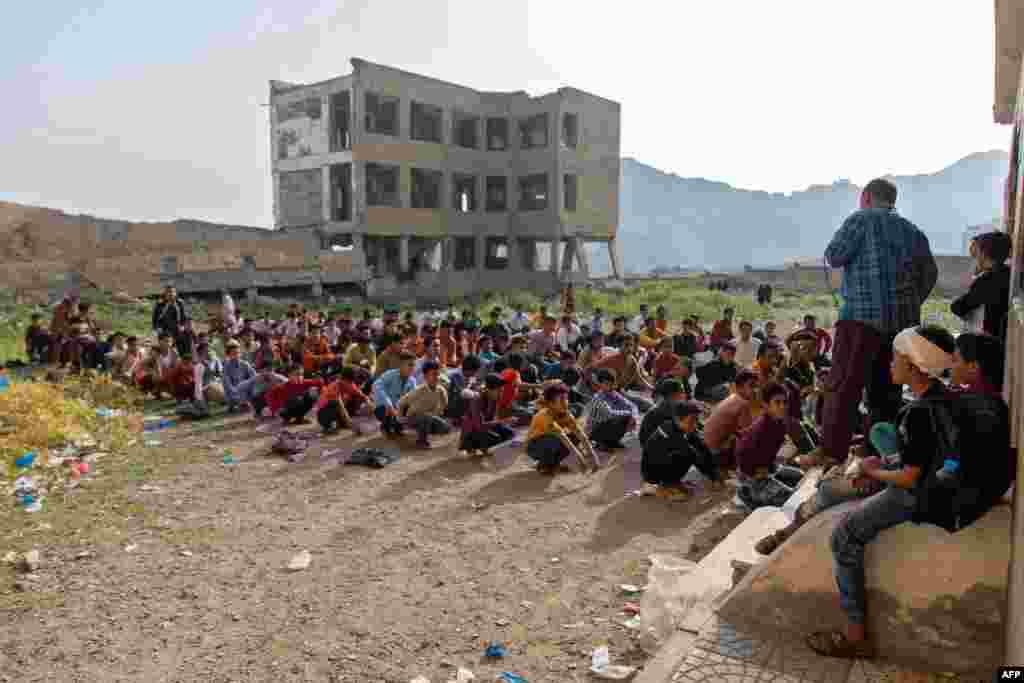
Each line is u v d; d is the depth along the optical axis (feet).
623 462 27.07
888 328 14.30
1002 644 10.37
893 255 14.23
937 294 121.90
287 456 27.81
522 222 131.95
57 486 23.67
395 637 14.21
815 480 18.65
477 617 15.03
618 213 142.61
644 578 16.78
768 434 20.63
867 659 11.13
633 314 85.71
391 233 115.44
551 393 25.40
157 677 12.79
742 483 21.36
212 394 37.24
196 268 91.71
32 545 18.75
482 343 39.34
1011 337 12.98
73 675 12.85
